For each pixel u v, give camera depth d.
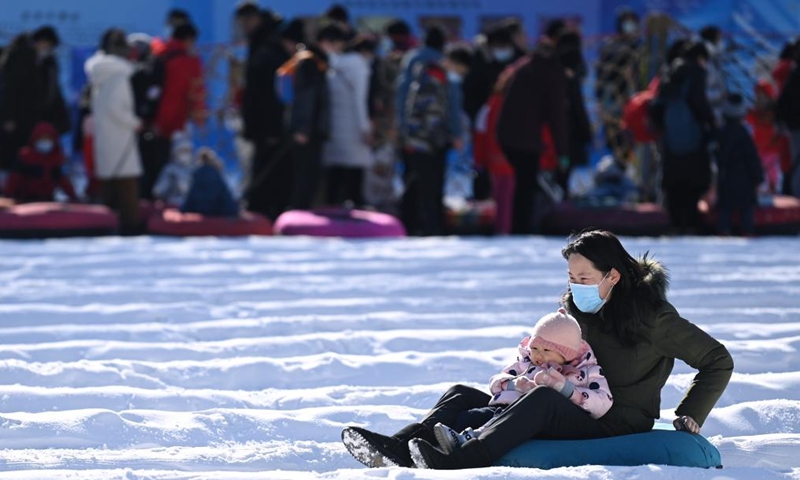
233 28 56.03
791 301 21.97
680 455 11.27
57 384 15.38
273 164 37.62
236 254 28.62
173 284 23.78
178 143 39.47
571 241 11.91
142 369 15.98
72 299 21.88
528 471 10.55
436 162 34.44
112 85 36.44
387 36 41.47
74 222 34.12
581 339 11.55
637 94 41.12
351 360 16.58
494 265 26.62
